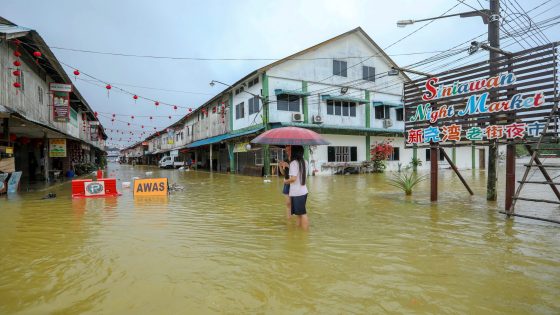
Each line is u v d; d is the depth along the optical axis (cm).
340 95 2292
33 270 390
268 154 2039
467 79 827
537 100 692
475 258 427
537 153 677
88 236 553
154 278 362
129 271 385
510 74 737
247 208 852
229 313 284
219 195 1138
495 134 762
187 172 2923
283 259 427
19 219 707
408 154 2677
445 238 528
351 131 2284
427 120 915
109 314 282
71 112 2194
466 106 820
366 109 2420
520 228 595
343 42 2325
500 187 1290
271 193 1195
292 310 290
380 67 2508
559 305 297
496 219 677
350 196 1062
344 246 487
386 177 1930
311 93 2178
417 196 1051
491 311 287
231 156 2559
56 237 546
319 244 498
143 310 289
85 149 3005
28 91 1380
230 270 388
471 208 815
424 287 337
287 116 2097
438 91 884
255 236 550
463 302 303
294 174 582
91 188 1106
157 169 3828
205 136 3375
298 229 601
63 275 373
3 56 1128
